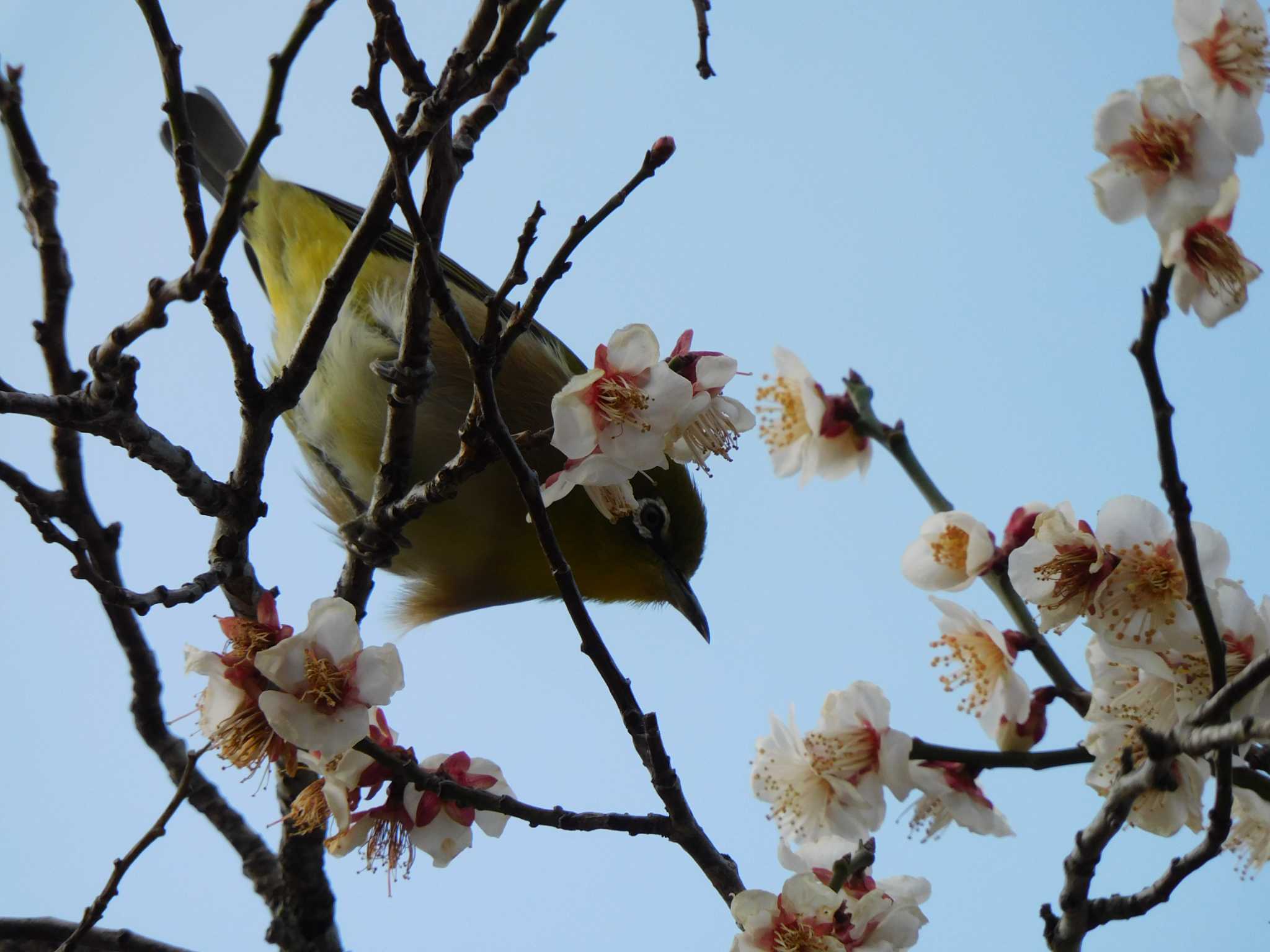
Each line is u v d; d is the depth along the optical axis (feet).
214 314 13.73
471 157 13.84
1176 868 10.68
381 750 13.17
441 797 13.19
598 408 12.57
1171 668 11.47
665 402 12.60
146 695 18.56
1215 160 10.05
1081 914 10.94
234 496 14.70
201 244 12.13
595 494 13.51
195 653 12.73
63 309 14.76
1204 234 10.44
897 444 13.32
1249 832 12.92
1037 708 12.19
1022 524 12.46
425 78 11.86
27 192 14.42
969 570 12.37
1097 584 11.60
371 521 16.66
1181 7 10.38
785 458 13.88
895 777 12.21
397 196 11.36
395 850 13.39
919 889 13.07
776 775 12.93
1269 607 11.52
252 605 15.10
